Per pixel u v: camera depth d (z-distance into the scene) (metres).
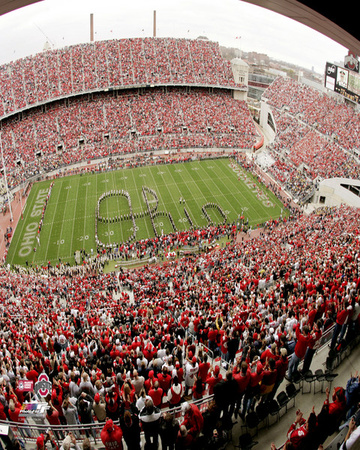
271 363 9.95
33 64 72.50
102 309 26.45
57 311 27.70
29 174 58.97
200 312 20.62
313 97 70.56
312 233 38.84
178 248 43.38
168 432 8.42
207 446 8.80
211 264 36.25
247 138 71.75
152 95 78.38
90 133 68.38
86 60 76.44
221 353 15.19
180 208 51.53
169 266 37.81
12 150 61.72
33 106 68.06
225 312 19.11
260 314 18.09
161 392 10.44
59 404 11.03
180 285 31.55
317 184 53.94
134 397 10.57
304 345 11.36
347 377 12.08
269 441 10.18
